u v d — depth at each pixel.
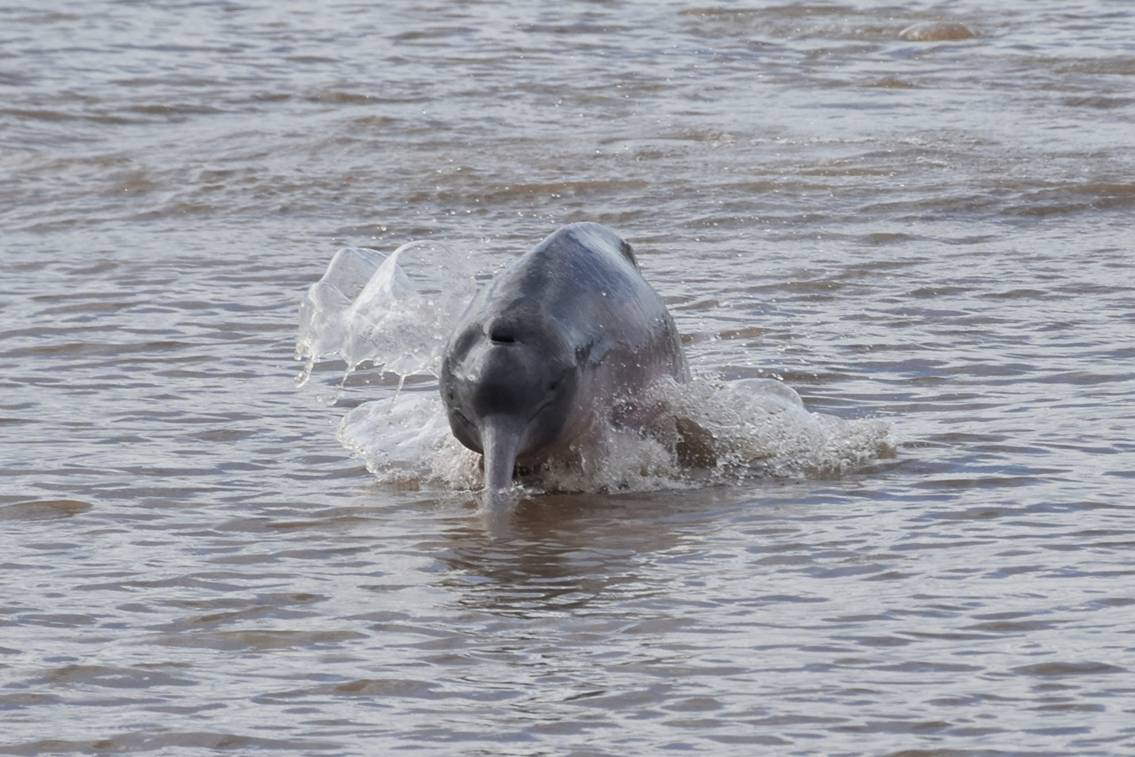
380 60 116.12
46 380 48.72
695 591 32.41
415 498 38.88
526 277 39.12
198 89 106.06
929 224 69.44
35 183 81.62
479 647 29.91
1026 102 97.56
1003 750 25.59
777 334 52.94
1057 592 31.81
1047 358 49.34
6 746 26.27
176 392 47.59
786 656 29.19
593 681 28.36
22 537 35.97
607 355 39.41
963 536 35.16
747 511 37.28
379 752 25.95
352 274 51.00
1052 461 40.09
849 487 38.78
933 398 45.78
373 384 48.44
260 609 31.89
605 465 39.38
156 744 26.34
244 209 75.62
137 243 69.12
